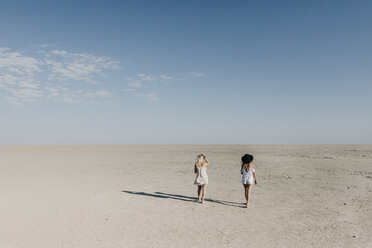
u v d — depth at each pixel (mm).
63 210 8703
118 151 50156
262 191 11570
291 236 6215
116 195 11000
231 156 34500
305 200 9859
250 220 7488
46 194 11227
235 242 5871
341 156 30953
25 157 34875
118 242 5938
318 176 15836
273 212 8297
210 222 7340
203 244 5773
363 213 8102
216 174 17266
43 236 6355
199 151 47844
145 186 13109
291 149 51656
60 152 47750
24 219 7742
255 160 27000
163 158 31531
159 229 6793
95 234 6469
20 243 5934
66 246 5742
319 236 6203
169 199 10258
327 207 8836
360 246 5609
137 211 8555
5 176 16828
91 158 32375
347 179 14633
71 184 13719
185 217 7844
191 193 11391
